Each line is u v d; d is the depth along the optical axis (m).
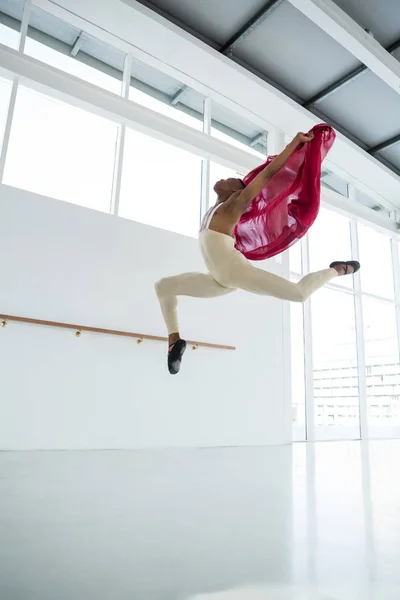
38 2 4.96
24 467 3.03
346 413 7.46
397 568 1.27
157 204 5.57
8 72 4.60
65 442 4.32
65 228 4.69
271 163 2.11
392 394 8.48
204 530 1.62
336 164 7.61
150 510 1.88
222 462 3.60
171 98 6.09
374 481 2.81
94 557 1.30
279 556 1.36
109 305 4.82
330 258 7.73
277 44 5.67
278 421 5.84
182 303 5.34
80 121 5.17
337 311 7.72
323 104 6.68
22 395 4.18
